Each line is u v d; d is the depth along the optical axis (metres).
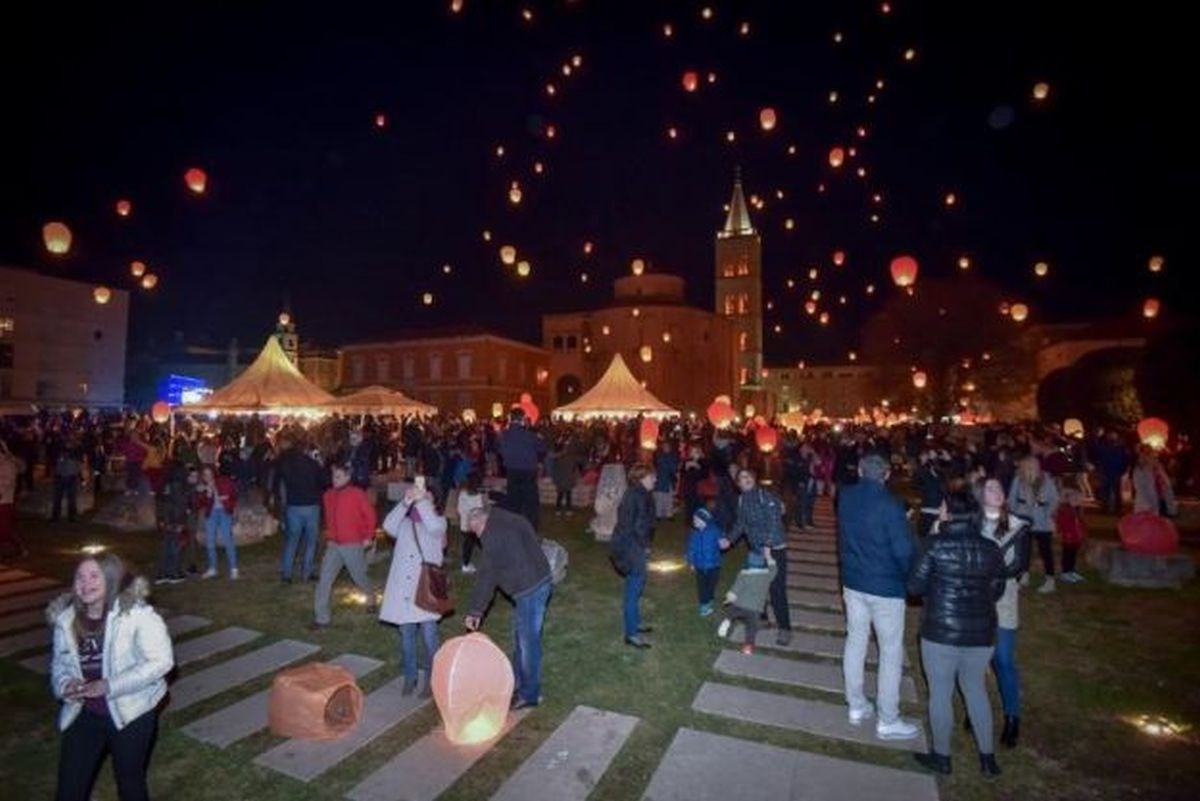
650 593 8.41
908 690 5.62
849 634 4.93
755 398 65.75
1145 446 10.60
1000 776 4.27
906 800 4.02
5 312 38.88
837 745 4.66
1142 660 6.21
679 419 31.45
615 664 6.05
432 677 4.73
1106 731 4.89
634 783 4.21
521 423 10.41
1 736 4.81
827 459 17.38
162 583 8.66
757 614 6.29
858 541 4.82
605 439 21.08
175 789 4.13
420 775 4.28
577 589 8.52
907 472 23.66
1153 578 8.80
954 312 37.78
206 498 8.92
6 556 10.11
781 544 6.48
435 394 51.03
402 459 20.41
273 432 21.02
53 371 41.00
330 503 7.13
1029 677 5.84
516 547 5.19
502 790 4.12
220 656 6.24
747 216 70.75
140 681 3.16
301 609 7.59
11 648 6.44
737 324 63.25
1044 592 8.58
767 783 4.19
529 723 4.96
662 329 54.84
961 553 4.19
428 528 5.39
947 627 4.19
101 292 18.98
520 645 5.24
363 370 53.72
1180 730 4.90
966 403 37.28
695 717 5.05
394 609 5.34
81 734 3.21
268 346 19.75
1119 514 14.48
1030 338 52.88
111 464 18.61
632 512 6.53
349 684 4.86
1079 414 24.14
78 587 3.19
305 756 4.49
